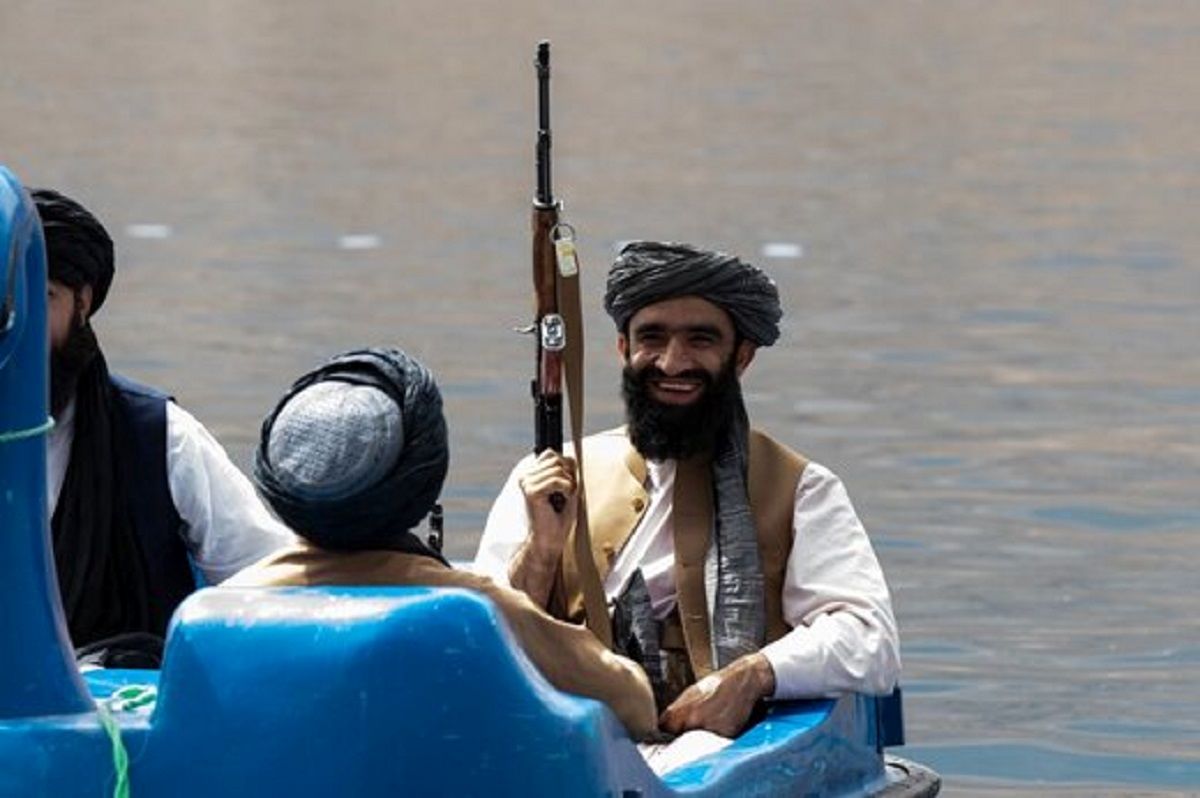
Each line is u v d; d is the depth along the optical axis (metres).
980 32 109.62
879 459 28.55
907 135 70.44
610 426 29.52
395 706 10.26
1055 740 18.88
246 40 103.69
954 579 23.28
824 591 13.66
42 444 10.67
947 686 20.14
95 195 55.31
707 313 13.70
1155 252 47.59
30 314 10.52
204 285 42.22
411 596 10.36
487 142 69.19
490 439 28.50
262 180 59.03
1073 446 29.39
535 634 11.00
